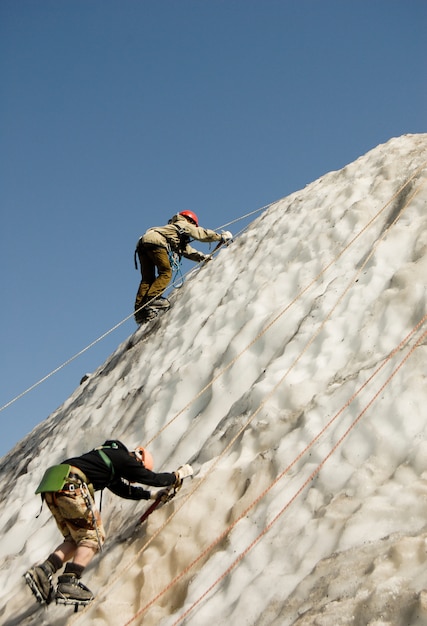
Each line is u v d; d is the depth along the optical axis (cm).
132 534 565
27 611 586
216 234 1023
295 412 557
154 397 751
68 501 523
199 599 456
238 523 491
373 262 670
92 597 519
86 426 838
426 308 569
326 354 599
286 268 787
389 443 462
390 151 890
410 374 499
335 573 389
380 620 343
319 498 462
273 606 405
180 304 949
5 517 797
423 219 686
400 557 371
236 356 702
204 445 604
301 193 982
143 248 1011
